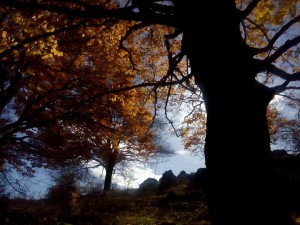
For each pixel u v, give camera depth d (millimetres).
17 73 9461
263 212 1773
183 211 11734
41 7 2426
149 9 2631
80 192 12984
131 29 3541
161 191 17484
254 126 1999
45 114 10664
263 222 1750
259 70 2201
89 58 8906
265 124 2068
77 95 9547
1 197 12391
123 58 7828
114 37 6539
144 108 10172
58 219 10492
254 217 1770
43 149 11430
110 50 7906
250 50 2271
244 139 1954
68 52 7961
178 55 3105
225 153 1972
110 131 10016
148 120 10430
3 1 2373
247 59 2221
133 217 11203
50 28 4340
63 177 12719
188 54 2480
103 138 11375
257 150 1938
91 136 11312
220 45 2217
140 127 10453
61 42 7352
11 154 12289
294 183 9188
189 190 14781
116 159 18797
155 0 2664
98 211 11562
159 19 2459
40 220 10414
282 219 1776
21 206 12672
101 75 8930
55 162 12242
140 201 14234
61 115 9547
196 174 16562
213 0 2350
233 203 1847
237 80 2109
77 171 14852
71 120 10078
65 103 9688
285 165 13172
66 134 11375
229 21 2309
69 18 3145
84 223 10211
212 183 2021
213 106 2145
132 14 2475
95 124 10219
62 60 8656
